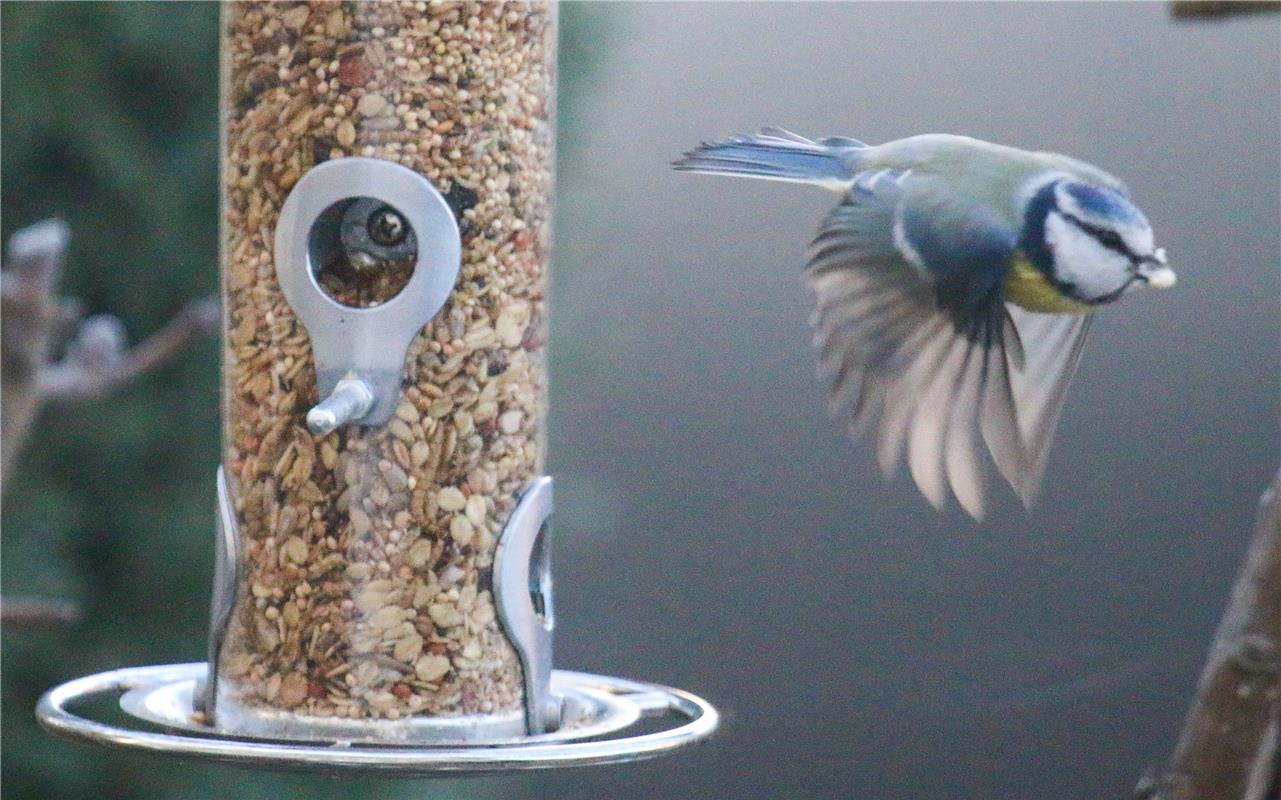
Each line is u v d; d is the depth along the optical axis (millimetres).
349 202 4820
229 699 4887
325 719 4793
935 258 4977
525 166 4980
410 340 4812
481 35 4898
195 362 11000
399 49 4840
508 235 4941
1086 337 5125
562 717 4988
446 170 4863
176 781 10750
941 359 4934
